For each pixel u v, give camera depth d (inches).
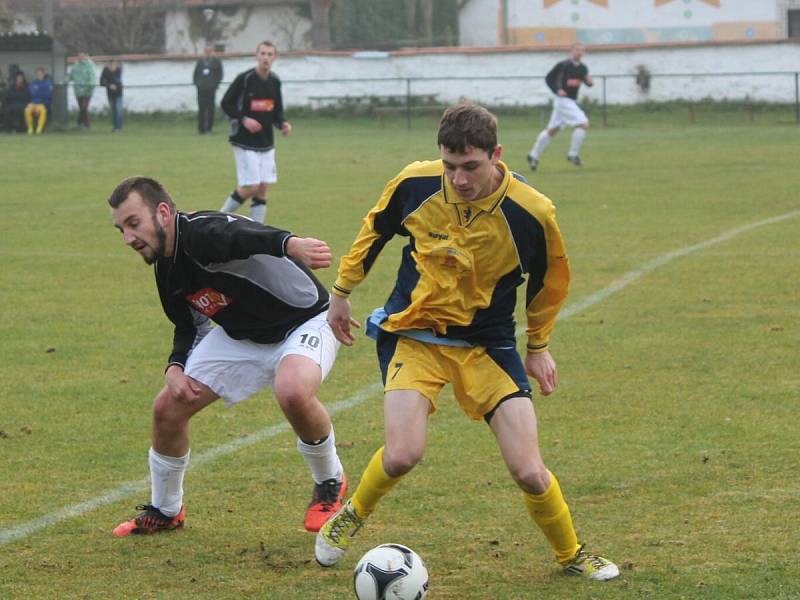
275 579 399.5
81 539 439.2
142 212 409.7
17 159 2155.5
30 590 390.6
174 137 2753.4
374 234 397.7
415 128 2955.2
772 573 392.5
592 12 4259.4
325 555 402.0
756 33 4183.1
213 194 1589.6
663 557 409.4
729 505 459.5
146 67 3368.6
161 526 444.8
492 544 427.8
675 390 634.8
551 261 389.4
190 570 407.8
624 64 3196.4
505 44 4311.0
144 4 4264.3
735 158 1987.0
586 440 550.0
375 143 2452.0
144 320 845.8
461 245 378.3
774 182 1621.6
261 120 1268.5
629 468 507.8
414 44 4222.4
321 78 3336.6
